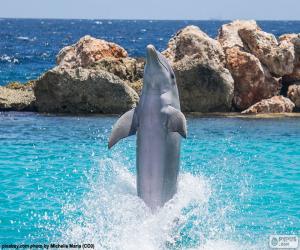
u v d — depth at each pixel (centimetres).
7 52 14062
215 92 4359
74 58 5059
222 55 4541
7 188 2339
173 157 1730
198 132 3559
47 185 2380
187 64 4353
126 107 4362
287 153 3033
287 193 2323
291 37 4841
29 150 3028
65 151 3014
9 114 4297
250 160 2877
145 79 1678
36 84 4403
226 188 2383
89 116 4228
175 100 1719
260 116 4206
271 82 4519
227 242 1759
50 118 4103
